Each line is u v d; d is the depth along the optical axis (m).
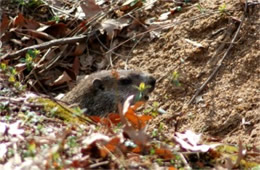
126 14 13.23
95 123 8.15
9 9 13.64
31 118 7.65
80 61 12.91
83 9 13.38
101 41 13.14
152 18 13.18
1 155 6.68
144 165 6.61
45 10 13.69
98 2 13.72
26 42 13.07
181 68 12.15
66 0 13.80
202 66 12.07
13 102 8.20
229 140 10.41
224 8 12.50
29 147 6.20
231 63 11.91
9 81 8.89
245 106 11.12
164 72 12.23
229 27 12.39
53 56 12.79
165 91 11.91
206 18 12.70
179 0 13.36
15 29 13.12
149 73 12.30
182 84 11.90
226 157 7.14
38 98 8.39
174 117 11.31
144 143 6.89
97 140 6.57
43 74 12.52
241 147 7.10
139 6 13.44
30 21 13.23
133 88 11.20
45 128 7.40
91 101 11.30
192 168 7.03
